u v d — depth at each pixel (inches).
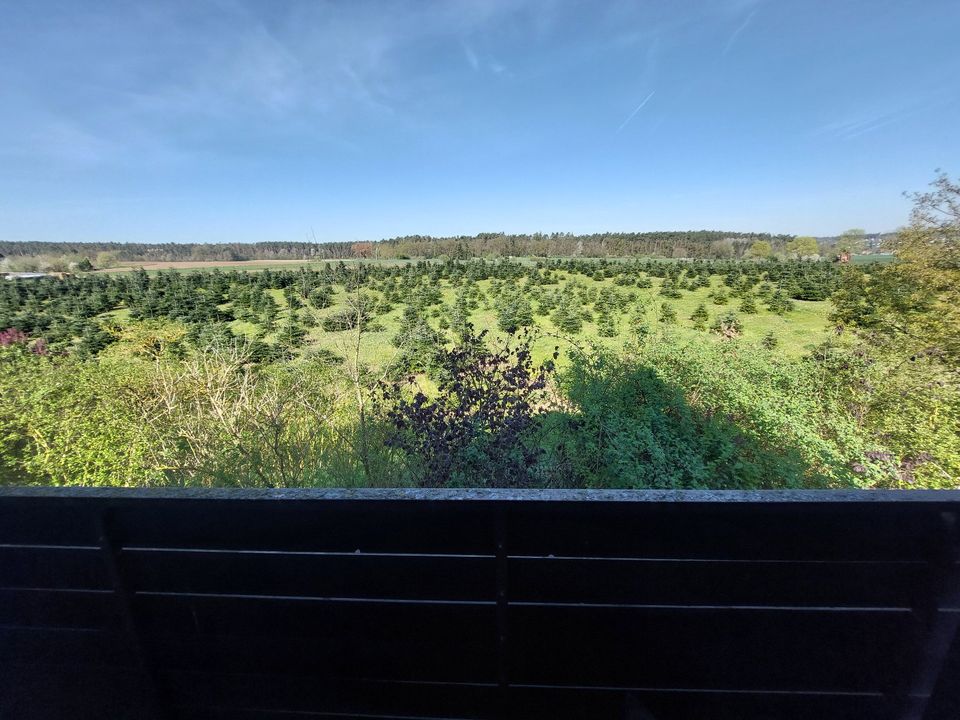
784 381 197.8
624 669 36.2
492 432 123.8
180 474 167.9
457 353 133.6
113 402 204.4
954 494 30.5
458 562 34.8
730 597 33.9
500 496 32.5
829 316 308.5
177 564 36.5
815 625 33.7
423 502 33.0
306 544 35.2
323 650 37.9
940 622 32.1
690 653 35.4
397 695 38.5
